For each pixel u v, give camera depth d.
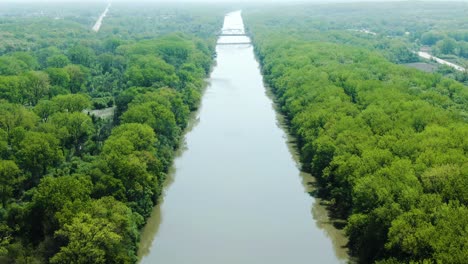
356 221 116.69
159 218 148.62
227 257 129.62
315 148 163.38
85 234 102.88
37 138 151.12
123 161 136.62
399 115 167.25
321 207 153.38
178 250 132.38
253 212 152.75
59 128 172.50
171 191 167.00
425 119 159.38
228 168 186.50
